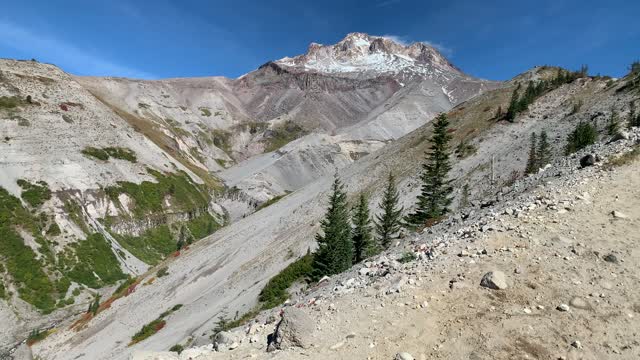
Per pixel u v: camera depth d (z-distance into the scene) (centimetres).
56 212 13712
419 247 1847
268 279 6525
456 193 8788
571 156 2714
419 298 1326
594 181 2031
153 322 7075
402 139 14500
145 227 16325
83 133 18200
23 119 16588
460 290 1329
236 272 8188
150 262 14675
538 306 1205
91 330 7869
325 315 1342
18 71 19425
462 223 2130
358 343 1155
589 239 1508
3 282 10756
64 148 16550
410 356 1059
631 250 1403
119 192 16550
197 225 18538
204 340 4709
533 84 14175
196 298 7719
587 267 1352
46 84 19675
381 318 1255
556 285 1288
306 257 6331
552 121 10575
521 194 2280
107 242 14150
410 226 6081
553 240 1534
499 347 1070
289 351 1171
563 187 2041
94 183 15912
